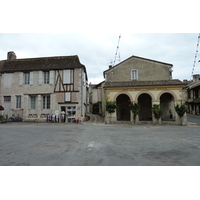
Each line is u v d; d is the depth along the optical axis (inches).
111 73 738.8
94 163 159.2
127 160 168.7
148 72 725.9
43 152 197.3
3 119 620.7
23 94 677.3
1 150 206.8
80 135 329.4
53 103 658.8
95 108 1095.0
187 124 575.8
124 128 463.5
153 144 246.2
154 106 586.2
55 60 703.1
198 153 196.7
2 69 695.1
